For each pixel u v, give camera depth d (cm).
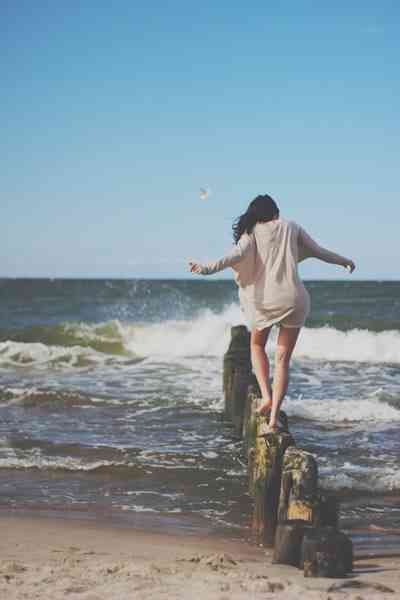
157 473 867
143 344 2348
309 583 444
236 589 403
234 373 1180
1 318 3538
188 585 409
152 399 1381
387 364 1995
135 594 384
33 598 377
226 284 8162
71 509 717
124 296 5441
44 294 5881
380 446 1005
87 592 389
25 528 635
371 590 426
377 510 726
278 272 484
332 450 983
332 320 2945
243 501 760
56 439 1044
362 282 10225
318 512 535
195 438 1063
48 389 1500
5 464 894
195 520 691
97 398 1386
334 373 1798
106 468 883
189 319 2934
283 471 569
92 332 2478
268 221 488
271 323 491
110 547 568
